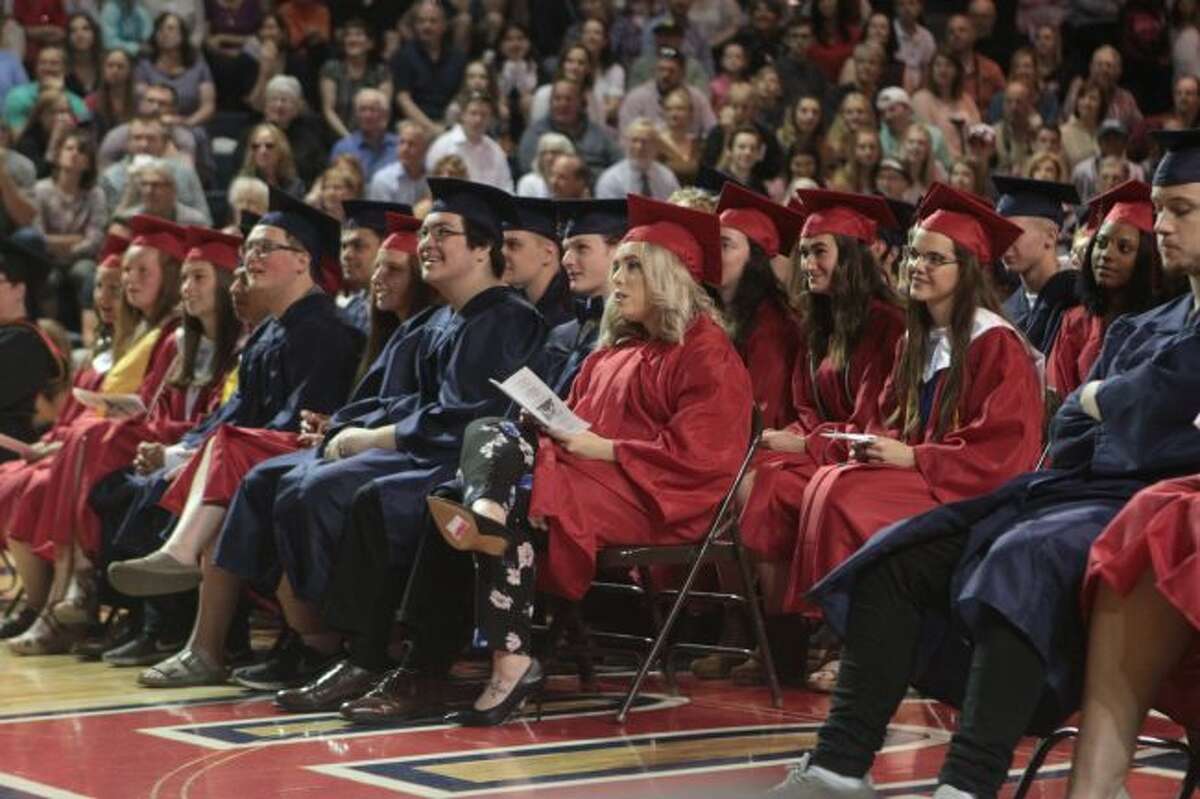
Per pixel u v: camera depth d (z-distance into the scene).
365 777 11.69
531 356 15.41
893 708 10.11
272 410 17.34
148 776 11.72
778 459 15.38
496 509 13.10
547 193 29.36
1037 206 18.05
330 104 35.34
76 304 29.69
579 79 33.88
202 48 36.34
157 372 19.22
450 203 15.52
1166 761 12.26
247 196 24.36
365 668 14.35
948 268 14.24
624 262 14.52
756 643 15.86
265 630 19.55
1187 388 10.02
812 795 9.99
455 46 36.16
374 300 17.08
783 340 16.73
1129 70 38.03
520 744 12.84
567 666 16.09
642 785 11.43
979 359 14.19
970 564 9.84
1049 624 9.43
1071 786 9.47
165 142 30.48
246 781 11.57
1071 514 9.77
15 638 18.06
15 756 12.38
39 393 20.92
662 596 15.41
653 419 14.34
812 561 14.23
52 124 32.44
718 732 13.31
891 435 14.92
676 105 32.31
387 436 15.30
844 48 36.66
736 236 16.78
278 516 14.89
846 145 31.53
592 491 13.72
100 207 30.16
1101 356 11.17
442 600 13.91
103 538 17.62
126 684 15.72
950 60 35.00
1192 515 9.02
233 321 18.73
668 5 36.97
